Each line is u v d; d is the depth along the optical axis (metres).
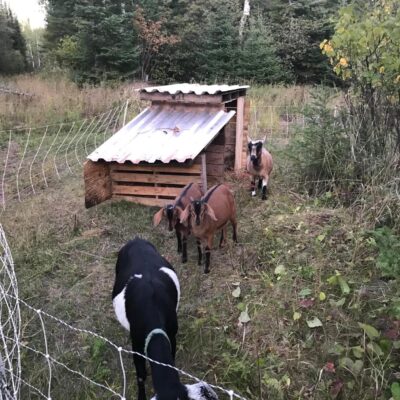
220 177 8.10
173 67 19.34
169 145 7.07
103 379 4.05
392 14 5.71
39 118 12.62
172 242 6.20
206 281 5.30
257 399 3.68
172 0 21.31
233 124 8.79
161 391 2.89
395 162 5.60
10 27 21.83
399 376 3.60
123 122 11.41
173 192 7.13
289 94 14.42
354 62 5.93
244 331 4.40
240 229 6.26
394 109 5.76
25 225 6.62
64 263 5.77
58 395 3.89
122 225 6.58
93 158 6.87
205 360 4.13
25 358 4.29
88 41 18.00
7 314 4.81
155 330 3.30
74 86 16.08
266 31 19.44
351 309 4.32
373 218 5.27
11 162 9.80
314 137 6.82
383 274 4.28
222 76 18.70
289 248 5.42
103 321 4.72
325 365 3.84
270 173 7.91
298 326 4.31
